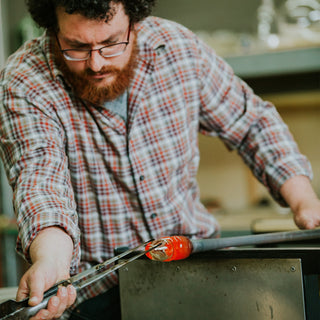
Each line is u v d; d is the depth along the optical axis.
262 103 1.43
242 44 2.66
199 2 3.02
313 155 3.05
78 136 1.19
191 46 1.29
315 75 2.75
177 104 1.26
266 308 0.85
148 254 0.86
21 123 1.11
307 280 0.84
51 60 1.16
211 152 3.16
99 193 1.23
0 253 2.73
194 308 0.91
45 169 1.04
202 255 0.89
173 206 1.28
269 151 1.35
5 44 2.98
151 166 1.24
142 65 1.21
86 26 0.99
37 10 1.09
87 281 0.80
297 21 2.61
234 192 3.13
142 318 0.94
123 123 1.20
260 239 0.99
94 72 1.05
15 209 1.00
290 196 1.27
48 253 0.86
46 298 0.77
